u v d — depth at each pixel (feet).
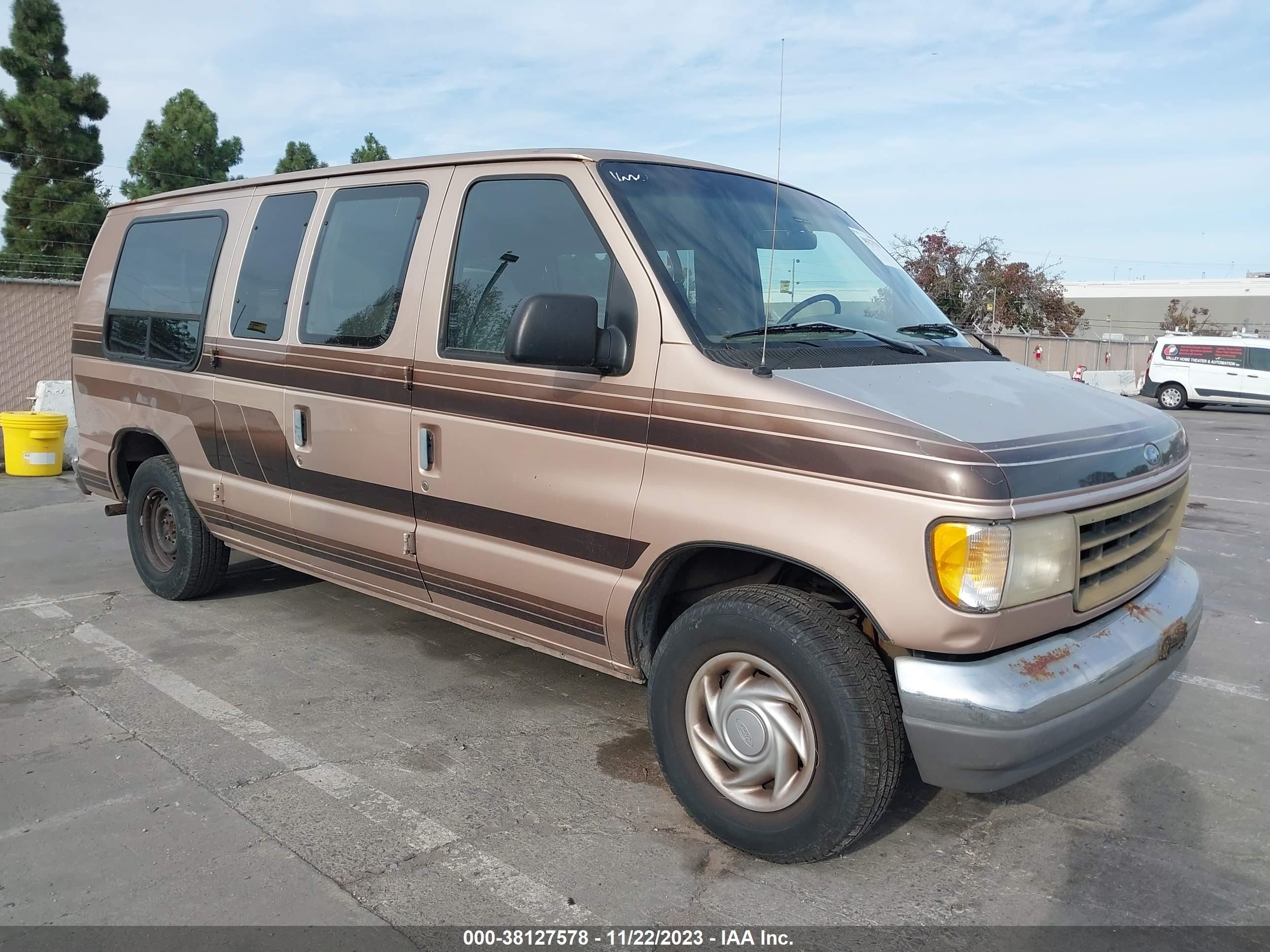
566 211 11.83
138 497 19.49
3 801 11.59
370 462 13.92
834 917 9.56
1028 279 109.60
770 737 10.05
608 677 15.75
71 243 89.35
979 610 8.87
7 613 18.72
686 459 10.39
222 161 99.14
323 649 16.85
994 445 9.16
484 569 12.62
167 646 16.98
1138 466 10.44
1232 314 225.76
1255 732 14.03
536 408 11.71
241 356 16.12
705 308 10.95
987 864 10.53
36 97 87.45
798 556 9.60
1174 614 11.09
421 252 13.33
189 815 11.31
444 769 12.50
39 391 35.37
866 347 11.59
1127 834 11.23
